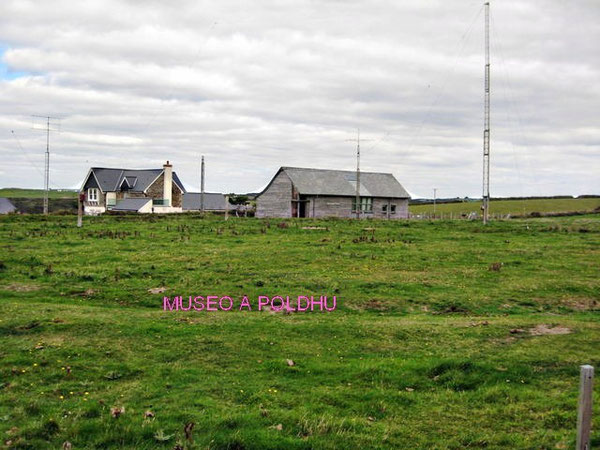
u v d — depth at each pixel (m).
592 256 36.81
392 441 12.52
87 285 26.61
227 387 14.97
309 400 14.36
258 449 11.87
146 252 34.88
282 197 83.56
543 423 13.42
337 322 20.88
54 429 12.35
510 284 28.75
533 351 17.97
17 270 29.42
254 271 29.97
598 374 16.34
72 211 86.12
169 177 98.88
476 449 12.33
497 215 87.50
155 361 16.70
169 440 12.07
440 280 29.20
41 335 18.42
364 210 87.25
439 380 15.93
